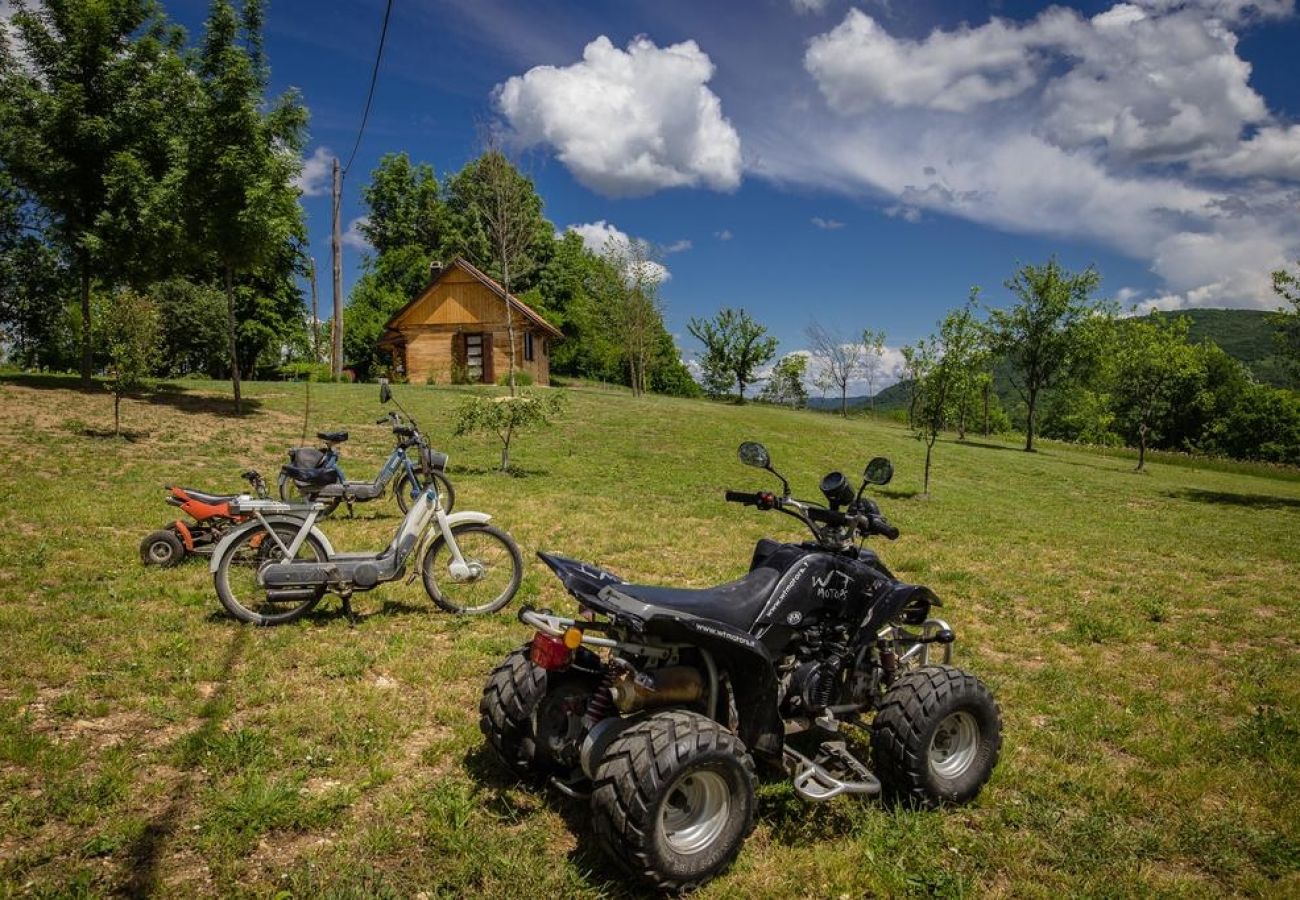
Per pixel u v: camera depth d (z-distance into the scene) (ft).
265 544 22.95
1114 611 30.42
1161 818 14.79
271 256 75.72
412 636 21.63
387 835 12.31
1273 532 63.87
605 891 11.48
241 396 83.15
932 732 14.03
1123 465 129.08
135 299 58.03
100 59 70.54
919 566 37.42
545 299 206.90
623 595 12.30
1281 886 12.79
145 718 15.96
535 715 14.08
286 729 15.84
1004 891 12.22
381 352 172.65
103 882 10.90
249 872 11.43
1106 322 131.85
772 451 85.20
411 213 199.82
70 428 56.59
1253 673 23.94
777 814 14.01
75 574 25.39
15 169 67.77
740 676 12.99
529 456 68.03
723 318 213.05
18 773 13.46
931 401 70.95
